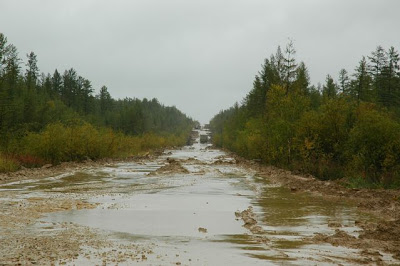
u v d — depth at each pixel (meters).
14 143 38.34
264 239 10.69
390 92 53.38
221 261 8.44
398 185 21.31
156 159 60.38
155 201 17.94
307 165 30.67
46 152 38.84
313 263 8.38
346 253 9.28
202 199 18.69
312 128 30.94
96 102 126.75
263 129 42.88
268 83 61.59
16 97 58.62
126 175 32.16
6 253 8.98
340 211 15.45
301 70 59.72
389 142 22.91
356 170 25.00
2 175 28.47
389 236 10.91
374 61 55.62
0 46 44.88
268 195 20.22
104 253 9.06
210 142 179.00
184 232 11.54
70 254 8.95
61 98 105.56
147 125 127.94
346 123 30.14
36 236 10.79
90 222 12.94
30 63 94.44
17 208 15.41
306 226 12.59
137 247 9.70
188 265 8.13
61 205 16.36
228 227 12.31
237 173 34.56
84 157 46.56
